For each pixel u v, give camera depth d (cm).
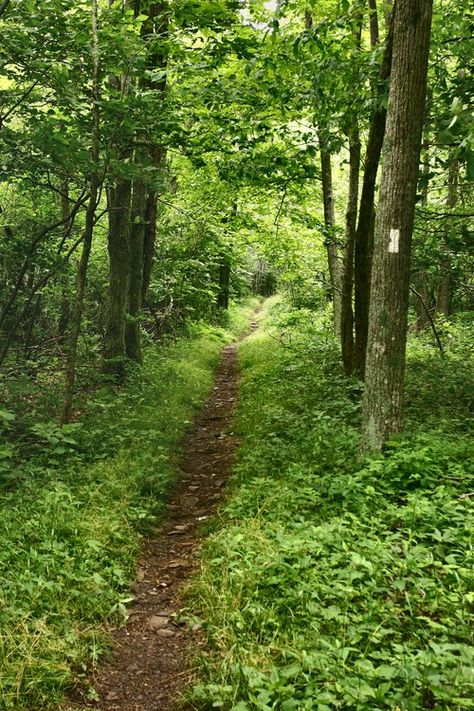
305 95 878
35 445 795
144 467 770
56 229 1290
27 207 1196
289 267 2009
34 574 457
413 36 603
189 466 895
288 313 2291
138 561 573
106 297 1638
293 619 396
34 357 1204
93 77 820
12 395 958
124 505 655
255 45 895
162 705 372
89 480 707
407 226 631
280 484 657
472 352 1384
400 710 295
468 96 759
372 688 311
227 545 528
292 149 1058
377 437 648
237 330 2955
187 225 1911
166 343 1888
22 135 822
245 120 983
